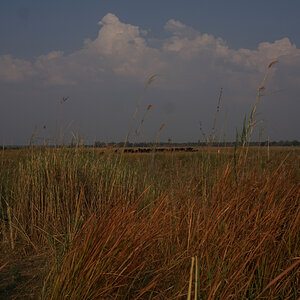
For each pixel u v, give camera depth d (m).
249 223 2.58
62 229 3.97
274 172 2.96
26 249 3.76
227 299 2.12
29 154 5.39
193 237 2.74
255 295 2.27
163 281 2.54
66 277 2.30
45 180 4.74
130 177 5.02
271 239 2.48
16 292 2.70
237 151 3.09
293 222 2.64
